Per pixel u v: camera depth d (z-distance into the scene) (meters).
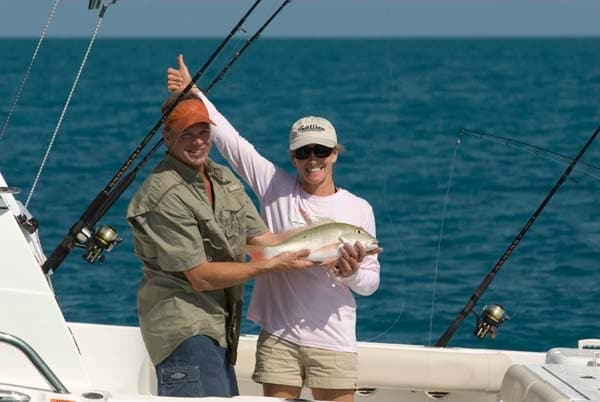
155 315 9.19
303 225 9.87
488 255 27.69
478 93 92.12
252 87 96.44
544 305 23.08
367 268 9.91
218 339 9.23
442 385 11.12
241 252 9.45
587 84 107.44
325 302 9.80
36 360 8.28
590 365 9.96
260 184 10.13
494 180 40.41
